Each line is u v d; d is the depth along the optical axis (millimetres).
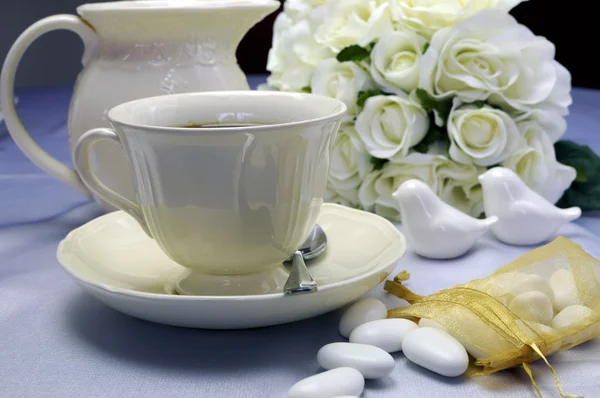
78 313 493
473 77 604
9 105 595
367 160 629
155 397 421
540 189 618
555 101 631
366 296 504
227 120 517
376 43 629
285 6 700
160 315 445
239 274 485
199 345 460
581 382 428
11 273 543
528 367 431
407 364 447
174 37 586
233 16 591
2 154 807
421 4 627
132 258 521
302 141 455
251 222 460
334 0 650
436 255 560
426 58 599
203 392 424
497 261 552
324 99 497
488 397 419
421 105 611
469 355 446
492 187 576
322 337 466
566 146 659
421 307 465
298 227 478
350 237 540
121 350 457
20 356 454
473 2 627
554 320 461
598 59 1708
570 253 497
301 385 412
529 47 617
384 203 622
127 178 587
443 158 608
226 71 606
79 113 600
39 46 1770
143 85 585
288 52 666
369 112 614
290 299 437
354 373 418
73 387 429
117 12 567
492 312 448
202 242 464
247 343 461
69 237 515
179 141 442
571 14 1699
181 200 456
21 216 641
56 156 748
